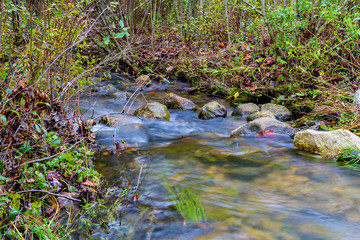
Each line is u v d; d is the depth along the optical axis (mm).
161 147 3633
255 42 7203
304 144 3508
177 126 4594
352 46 5152
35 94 2553
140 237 1909
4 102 2125
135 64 7531
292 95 5203
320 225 2055
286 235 1944
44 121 2742
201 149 3576
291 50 5258
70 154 2508
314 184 2662
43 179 2170
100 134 3963
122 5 7984
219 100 6246
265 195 2484
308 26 5875
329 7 5012
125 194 2436
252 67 5660
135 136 4016
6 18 2965
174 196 2432
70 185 2402
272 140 3893
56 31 3096
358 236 1926
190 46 8547
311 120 4500
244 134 4113
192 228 2008
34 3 3535
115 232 1951
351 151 3078
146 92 6758
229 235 1940
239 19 9258
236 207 2279
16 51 3133
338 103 4457
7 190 1955
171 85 7402
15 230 1769
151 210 2213
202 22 8883
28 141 2184
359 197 2422
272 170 2973
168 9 12258
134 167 2982
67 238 1861
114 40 7555
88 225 2012
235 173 2902
